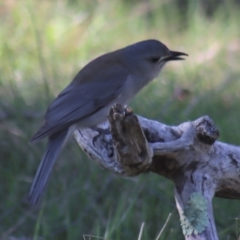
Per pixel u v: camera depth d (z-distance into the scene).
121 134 7.98
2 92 14.49
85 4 19.11
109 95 10.20
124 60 10.54
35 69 15.92
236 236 9.81
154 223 10.62
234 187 8.98
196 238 8.48
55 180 11.59
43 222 10.63
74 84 10.25
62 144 9.60
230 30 17.97
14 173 12.01
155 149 8.57
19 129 12.88
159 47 10.56
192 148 8.73
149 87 14.62
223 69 16.03
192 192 8.69
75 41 17.58
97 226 9.84
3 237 10.50
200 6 19.34
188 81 15.45
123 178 11.38
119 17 18.88
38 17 18.12
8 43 17.02
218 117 13.54
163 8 19.31
